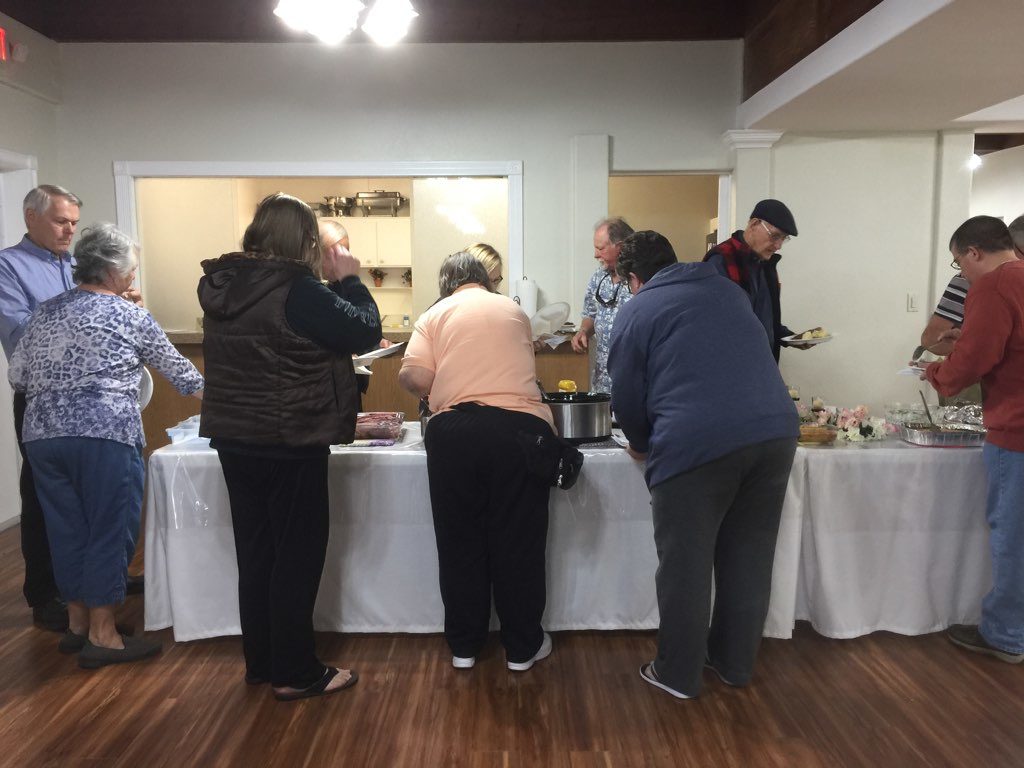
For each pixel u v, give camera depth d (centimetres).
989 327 220
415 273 559
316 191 707
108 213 458
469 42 456
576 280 466
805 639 250
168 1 444
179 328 636
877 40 302
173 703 212
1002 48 304
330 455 244
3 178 417
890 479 242
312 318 191
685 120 462
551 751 188
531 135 462
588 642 249
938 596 250
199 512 243
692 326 199
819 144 457
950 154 455
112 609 236
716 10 454
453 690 218
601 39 456
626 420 210
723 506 201
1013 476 222
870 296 466
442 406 219
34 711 207
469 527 222
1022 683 220
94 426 219
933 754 185
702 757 185
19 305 261
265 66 454
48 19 443
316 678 215
